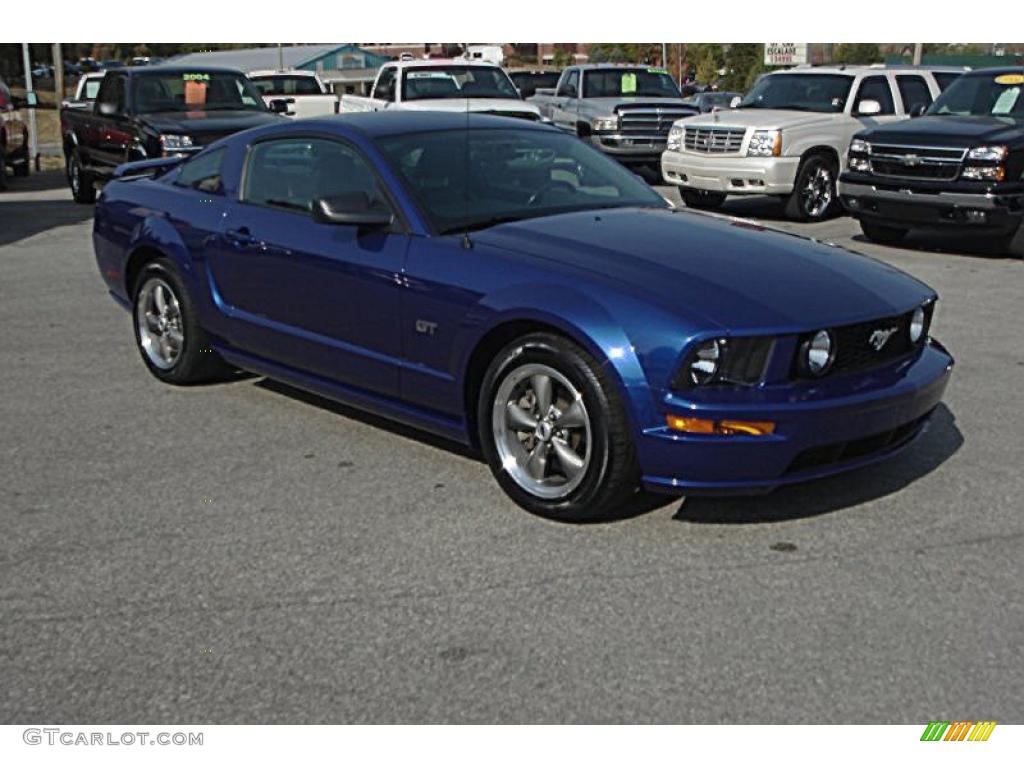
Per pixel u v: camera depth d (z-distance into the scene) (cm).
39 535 445
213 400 627
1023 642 361
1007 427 577
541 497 453
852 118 1466
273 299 570
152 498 482
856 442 435
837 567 413
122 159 1402
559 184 556
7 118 1991
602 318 423
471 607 384
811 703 328
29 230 1338
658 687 336
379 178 523
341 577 407
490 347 470
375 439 559
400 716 323
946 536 441
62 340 768
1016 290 966
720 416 407
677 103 1966
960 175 1125
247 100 1505
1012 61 3150
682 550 428
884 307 447
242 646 360
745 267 458
